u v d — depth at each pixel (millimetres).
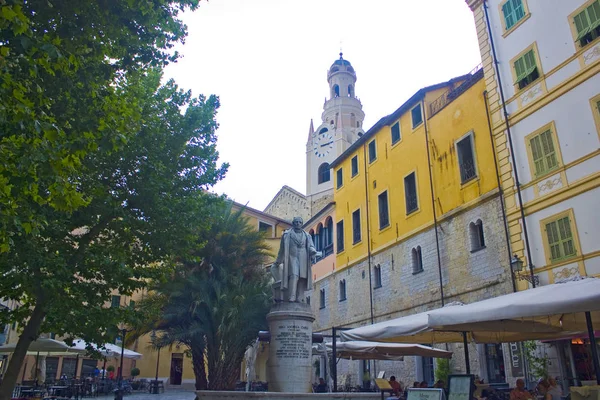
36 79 9156
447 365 22469
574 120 18016
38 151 8172
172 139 18672
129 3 9945
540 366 17797
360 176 33844
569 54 18594
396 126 30219
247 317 22547
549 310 9492
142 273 17344
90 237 16516
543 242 18484
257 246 26469
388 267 29125
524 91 20328
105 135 9688
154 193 17250
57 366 38312
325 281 37281
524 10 20750
